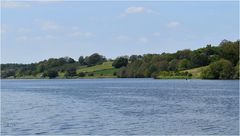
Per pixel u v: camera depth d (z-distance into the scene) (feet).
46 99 335.26
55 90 506.89
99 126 168.45
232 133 151.53
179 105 263.49
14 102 303.68
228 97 337.11
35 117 199.52
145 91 446.19
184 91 434.30
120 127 165.78
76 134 150.71
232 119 188.34
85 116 201.98
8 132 155.84
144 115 205.77
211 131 155.94
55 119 191.11
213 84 597.93
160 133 152.46
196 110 230.68
